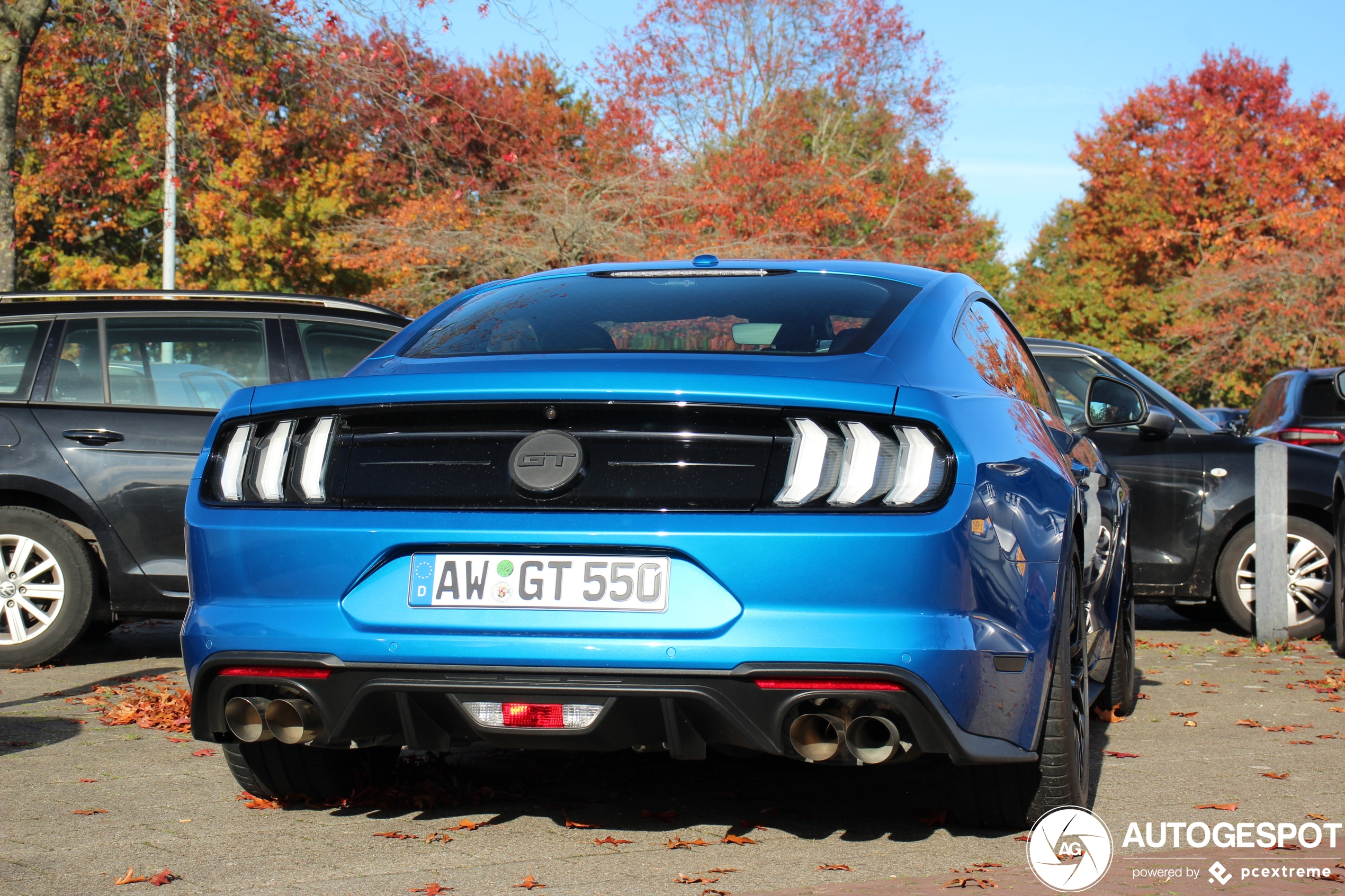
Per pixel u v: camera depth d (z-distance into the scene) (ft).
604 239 65.16
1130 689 16.44
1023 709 9.65
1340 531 21.77
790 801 11.93
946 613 9.02
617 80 92.43
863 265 12.76
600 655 9.08
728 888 9.33
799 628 8.93
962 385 10.47
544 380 9.50
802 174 80.07
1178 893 9.04
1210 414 75.00
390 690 9.43
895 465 9.18
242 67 46.11
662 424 9.39
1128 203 121.39
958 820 10.81
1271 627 22.49
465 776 12.93
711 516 9.13
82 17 43.24
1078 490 11.80
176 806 11.82
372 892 9.28
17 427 19.65
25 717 16.11
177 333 20.25
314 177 71.51
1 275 38.52
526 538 9.28
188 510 10.38
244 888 9.40
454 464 9.65
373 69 45.75
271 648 9.68
